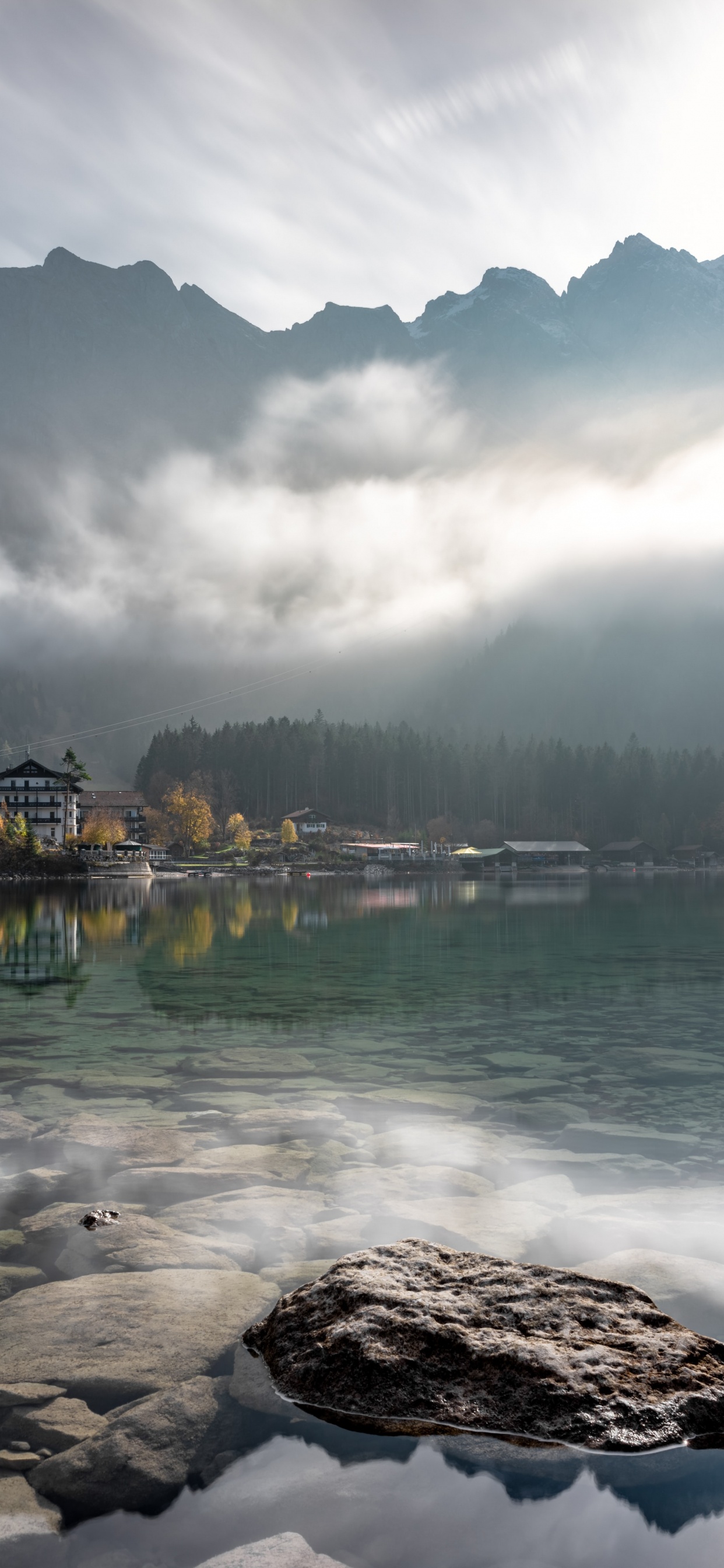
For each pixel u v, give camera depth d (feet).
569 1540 14.73
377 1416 18.08
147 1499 15.83
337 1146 36.86
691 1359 18.84
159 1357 20.53
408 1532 14.88
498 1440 17.31
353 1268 22.22
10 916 175.42
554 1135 39.09
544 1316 20.06
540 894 301.02
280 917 180.55
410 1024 65.31
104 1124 40.06
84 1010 71.10
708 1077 49.78
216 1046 57.52
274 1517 15.33
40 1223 28.55
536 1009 71.67
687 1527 15.03
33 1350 20.84
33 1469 16.69
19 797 485.15
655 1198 30.78
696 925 162.30
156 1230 27.91
